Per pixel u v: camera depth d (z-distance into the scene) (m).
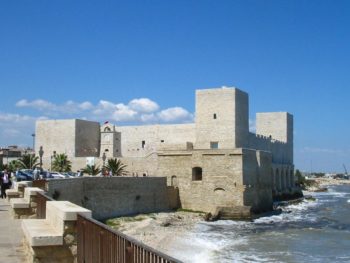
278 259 37.91
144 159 81.31
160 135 95.94
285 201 97.31
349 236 50.59
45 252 13.91
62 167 87.75
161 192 64.69
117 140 99.50
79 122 98.25
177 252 39.09
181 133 93.69
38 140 100.62
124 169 82.50
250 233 51.81
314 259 38.28
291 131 114.25
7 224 24.55
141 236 45.75
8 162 99.69
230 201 64.31
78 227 13.89
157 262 8.12
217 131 82.25
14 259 16.30
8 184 42.94
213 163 65.69
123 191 57.62
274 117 110.69
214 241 45.50
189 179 67.06
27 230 15.28
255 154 69.94
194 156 67.00
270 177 75.69
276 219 65.06
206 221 60.03
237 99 82.38
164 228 52.19
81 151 98.69
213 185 65.38
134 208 59.50
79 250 13.66
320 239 48.47
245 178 65.50
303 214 74.88
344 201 114.62
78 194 49.59
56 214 15.12
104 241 11.00
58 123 98.69
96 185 53.47
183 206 67.12
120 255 9.85
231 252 40.38
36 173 57.28
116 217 55.94
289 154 111.69
